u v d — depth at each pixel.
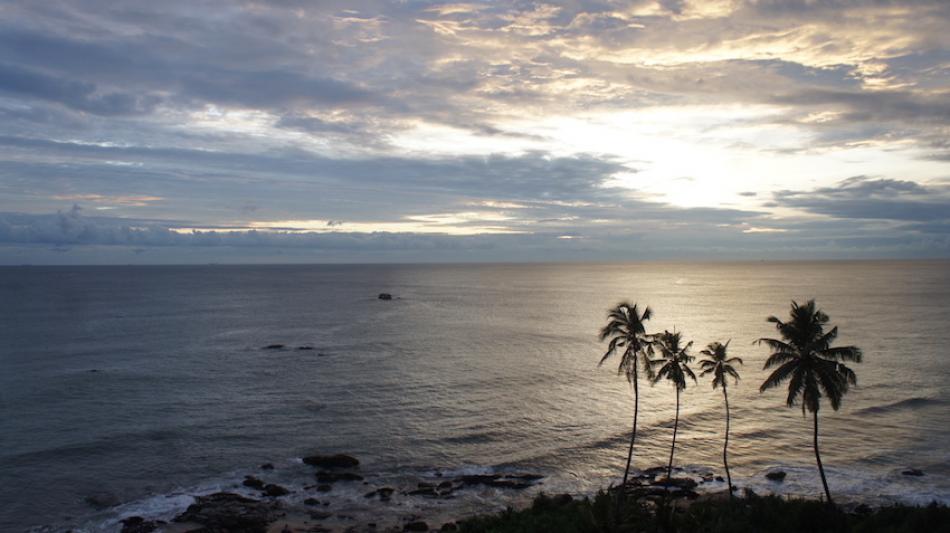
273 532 51.75
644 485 61.44
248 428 78.44
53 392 95.12
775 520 44.75
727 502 52.25
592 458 69.69
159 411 85.38
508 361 123.38
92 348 135.75
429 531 51.94
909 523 43.12
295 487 61.28
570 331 169.25
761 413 86.44
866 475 64.38
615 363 121.31
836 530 43.97
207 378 106.00
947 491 60.16
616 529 42.66
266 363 119.81
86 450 70.00
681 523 43.47
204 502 56.81
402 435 76.50
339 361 122.31
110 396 93.12
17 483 61.00
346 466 66.62
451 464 67.75
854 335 159.25
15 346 137.62
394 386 100.88
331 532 51.78
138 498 58.12
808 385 48.84
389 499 58.81
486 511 56.22
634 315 58.12
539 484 62.53
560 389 99.69
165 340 148.38
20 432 75.75
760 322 191.50
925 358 125.44
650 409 88.56
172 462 67.00
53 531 51.72
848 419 83.19
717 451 72.00
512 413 85.81
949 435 76.62
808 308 49.03
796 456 70.19
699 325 184.00
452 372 112.25
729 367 61.38
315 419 82.38
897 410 87.25
